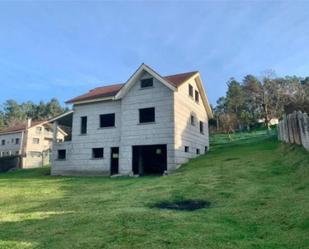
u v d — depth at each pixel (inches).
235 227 285.4
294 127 705.0
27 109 4672.7
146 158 1067.9
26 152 2076.8
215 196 422.0
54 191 608.7
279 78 2437.3
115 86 1168.2
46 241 263.4
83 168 1006.4
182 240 247.9
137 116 931.3
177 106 911.7
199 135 1096.8
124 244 244.4
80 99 1045.2
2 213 399.5
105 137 987.9
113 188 596.4
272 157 716.0
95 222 315.9
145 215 334.0
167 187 520.7
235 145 1270.9
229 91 2851.9
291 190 398.9
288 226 272.8
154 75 908.6
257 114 2443.4
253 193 411.8
